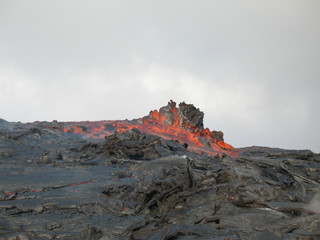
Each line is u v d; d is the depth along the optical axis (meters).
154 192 10.99
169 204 10.12
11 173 15.02
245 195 9.55
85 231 7.67
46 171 15.72
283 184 11.53
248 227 7.78
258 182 10.42
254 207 9.28
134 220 8.58
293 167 14.43
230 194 9.92
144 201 10.70
